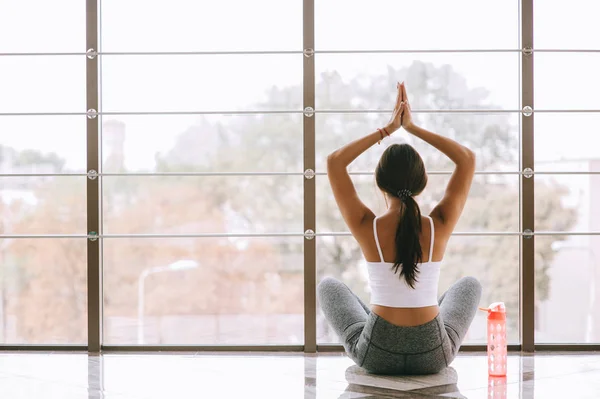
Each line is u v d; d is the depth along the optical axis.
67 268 3.89
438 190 3.83
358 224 2.97
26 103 3.88
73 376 3.21
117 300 3.88
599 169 3.85
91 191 3.82
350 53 3.86
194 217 3.88
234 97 3.88
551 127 3.85
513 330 3.86
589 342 3.86
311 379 3.09
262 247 3.89
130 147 3.87
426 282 2.93
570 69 3.86
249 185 3.87
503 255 3.86
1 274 3.89
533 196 3.81
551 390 2.87
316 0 3.87
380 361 2.98
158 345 3.87
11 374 3.25
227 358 3.63
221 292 3.89
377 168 3.01
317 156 3.85
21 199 3.88
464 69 3.86
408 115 3.04
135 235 3.86
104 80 3.87
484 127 3.86
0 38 3.88
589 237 3.85
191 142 3.88
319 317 3.85
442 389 2.87
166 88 3.88
